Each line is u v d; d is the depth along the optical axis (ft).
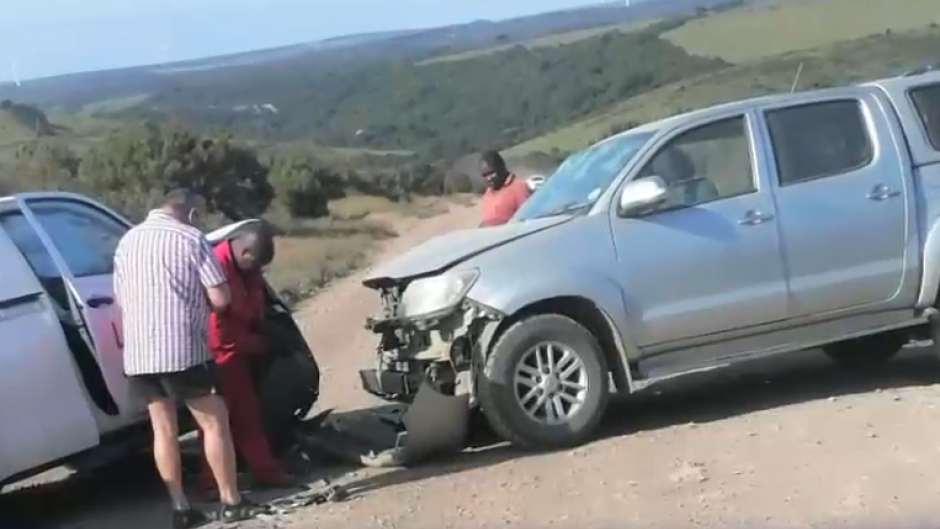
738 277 27.25
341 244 124.16
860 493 20.83
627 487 22.65
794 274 27.63
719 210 27.32
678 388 32.60
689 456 24.38
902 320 28.73
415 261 26.99
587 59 411.75
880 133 28.84
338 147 417.08
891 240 28.30
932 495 20.34
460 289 25.76
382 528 21.94
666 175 27.53
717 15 389.60
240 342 25.64
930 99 29.60
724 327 27.25
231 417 25.68
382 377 27.45
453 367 25.96
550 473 24.21
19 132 212.84
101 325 25.70
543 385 25.95
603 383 26.40
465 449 27.50
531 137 333.21
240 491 25.67
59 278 25.61
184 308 23.15
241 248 25.49
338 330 55.52
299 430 28.81
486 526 21.27
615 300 26.32
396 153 391.45
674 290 26.81
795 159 28.22
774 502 20.81
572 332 25.99
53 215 26.86
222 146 146.82
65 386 24.59
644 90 346.74
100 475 30.42
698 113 28.40
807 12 335.88
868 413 26.43
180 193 23.65
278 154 213.05
